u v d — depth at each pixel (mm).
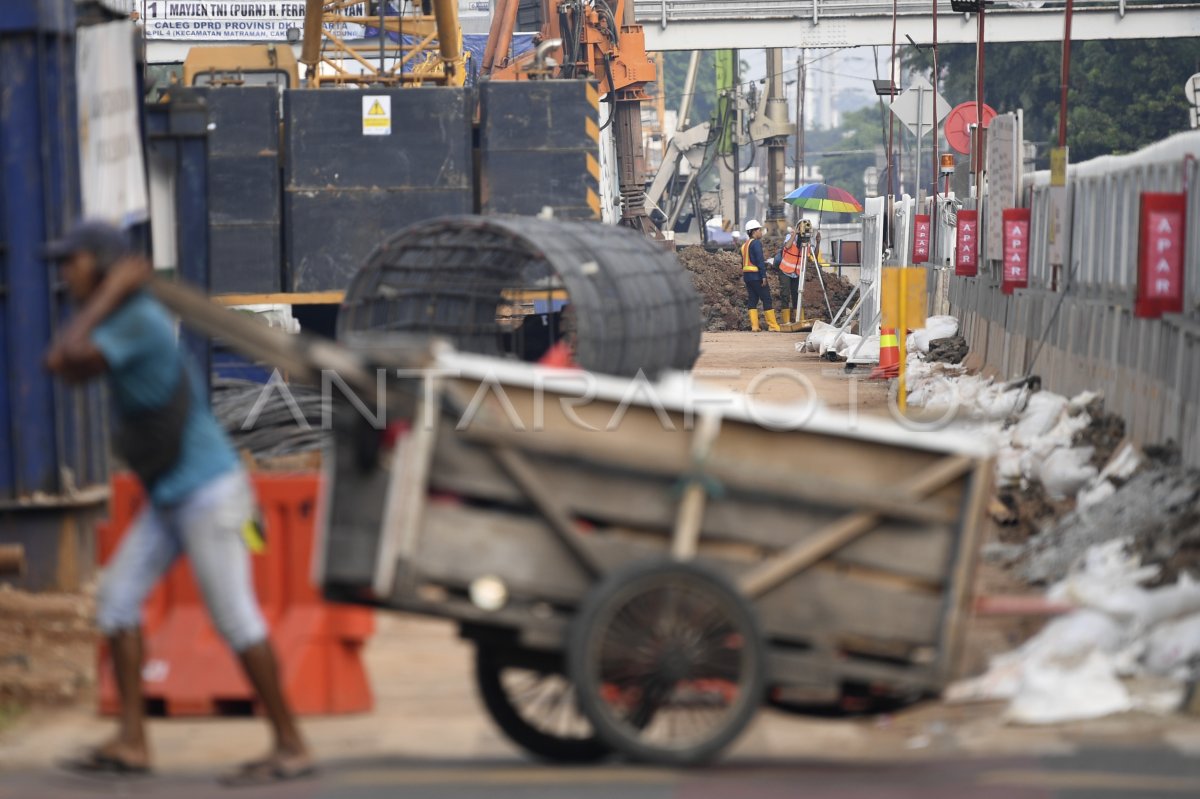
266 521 28016
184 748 25438
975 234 83375
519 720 24266
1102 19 188375
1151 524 34438
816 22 188250
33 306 34562
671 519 22797
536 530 22578
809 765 23531
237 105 65312
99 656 28031
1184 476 36625
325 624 27797
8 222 34469
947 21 189375
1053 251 58844
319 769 23531
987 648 30781
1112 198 49406
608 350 50000
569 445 22484
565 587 22656
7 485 34625
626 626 22281
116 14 41344
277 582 28078
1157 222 39188
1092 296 52281
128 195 39875
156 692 27547
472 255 56688
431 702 28672
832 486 23047
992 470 23422
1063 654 26875
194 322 21812
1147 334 42281
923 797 20766
